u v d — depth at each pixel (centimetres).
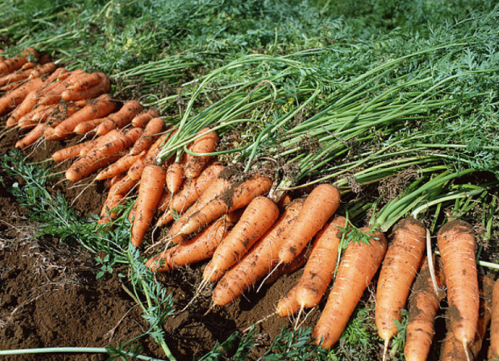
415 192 96
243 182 100
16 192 107
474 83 102
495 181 100
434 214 100
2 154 125
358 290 90
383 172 102
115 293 95
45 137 123
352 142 101
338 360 87
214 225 101
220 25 141
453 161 101
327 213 95
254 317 95
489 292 88
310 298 90
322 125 107
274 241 98
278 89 116
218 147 111
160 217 110
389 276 89
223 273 98
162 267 96
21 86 138
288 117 106
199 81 129
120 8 152
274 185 100
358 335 88
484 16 118
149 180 107
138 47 139
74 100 129
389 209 96
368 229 94
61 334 88
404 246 91
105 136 121
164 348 86
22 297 91
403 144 102
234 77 123
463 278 86
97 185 118
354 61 119
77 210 114
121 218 106
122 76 136
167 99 128
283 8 149
